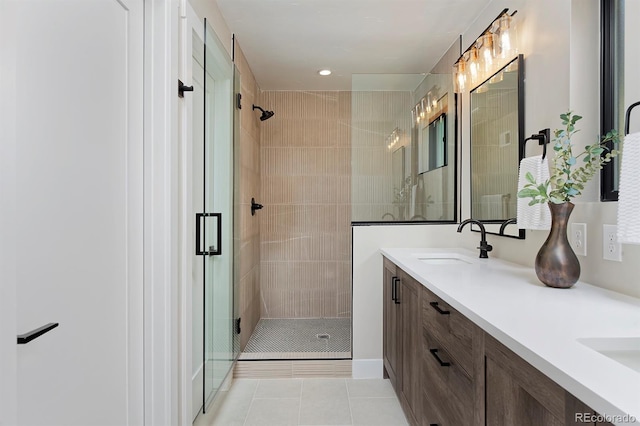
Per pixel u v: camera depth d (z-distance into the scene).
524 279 1.53
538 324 0.93
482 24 2.37
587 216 1.41
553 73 1.63
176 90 1.56
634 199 1.01
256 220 3.64
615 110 1.40
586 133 1.49
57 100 0.95
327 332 3.40
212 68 2.14
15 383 0.72
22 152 0.83
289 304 3.92
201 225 1.98
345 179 3.93
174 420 1.54
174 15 1.55
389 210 2.82
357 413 2.15
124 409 1.33
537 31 1.75
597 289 1.33
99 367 1.17
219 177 2.29
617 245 1.26
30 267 0.86
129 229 1.36
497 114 2.15
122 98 1.30
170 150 1.49
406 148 2.85
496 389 0.96
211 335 2.11
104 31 1.18
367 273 2.69
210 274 2.10
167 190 1.49
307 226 3.92
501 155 2.10
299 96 3.92
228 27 2.58
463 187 2.71
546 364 0.71
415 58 3.12
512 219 1.91
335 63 3.23
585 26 1.50
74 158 1.03
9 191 0.70
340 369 2.67
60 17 0.96
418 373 1.72
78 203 1.05
